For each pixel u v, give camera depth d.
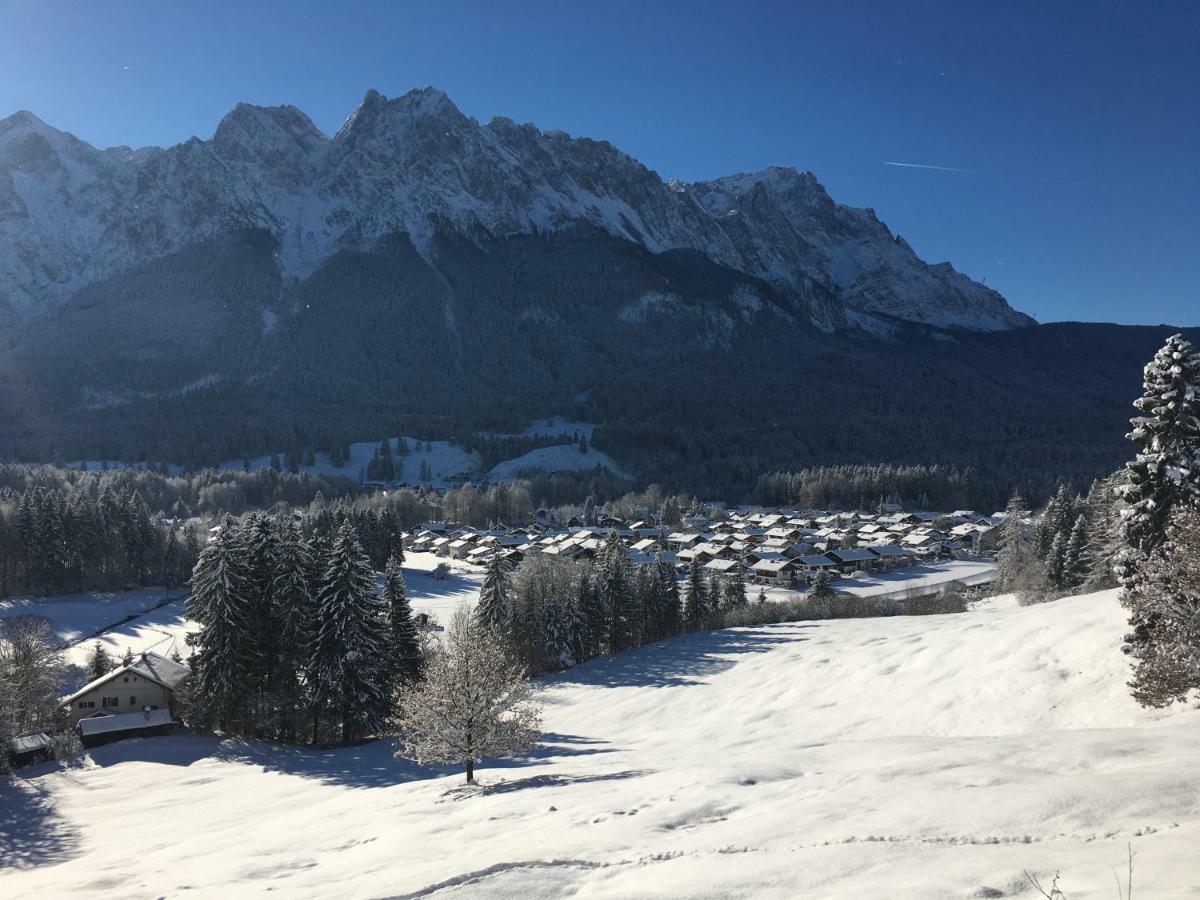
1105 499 66.69
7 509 115.50
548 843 14.70
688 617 89.81
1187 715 26.50
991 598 99.75
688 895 10.16
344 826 23.36
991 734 33.78
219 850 23.14
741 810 15.80
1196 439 33.12
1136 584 32.81
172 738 54.25
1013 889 8.90
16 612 101.44
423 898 11.59
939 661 46.66
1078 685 35.47
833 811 14.05
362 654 52.16
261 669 55.06
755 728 43.94
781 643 71.38
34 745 49.97
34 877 24.72
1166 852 9.53
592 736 50.09
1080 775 15.07
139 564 123.44
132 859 24.94
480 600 76.31
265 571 55.88
